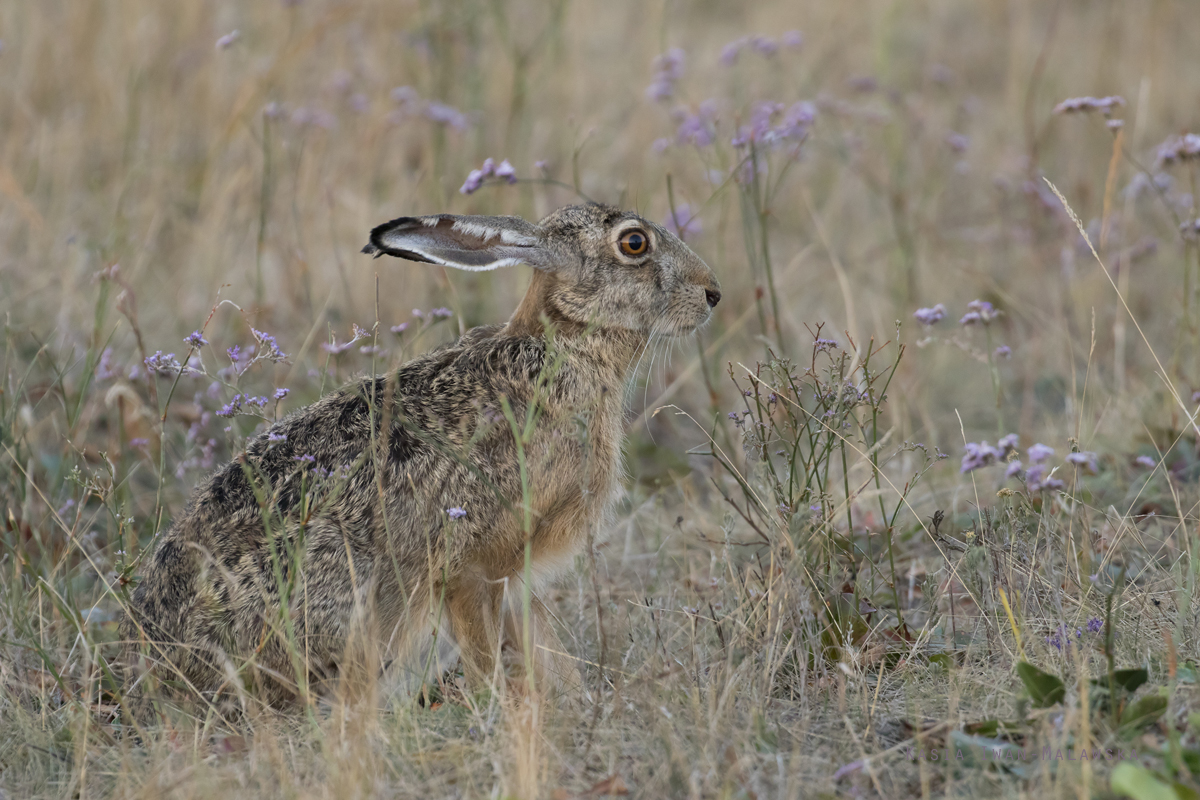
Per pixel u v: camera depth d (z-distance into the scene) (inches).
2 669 314.3
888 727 279.6
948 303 571.5
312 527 315.9
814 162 665.0
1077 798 232.7
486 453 330.3
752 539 398.9
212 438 439.8
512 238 358.6
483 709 301.1
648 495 450.9
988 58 824.3
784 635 311.0
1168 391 430.9
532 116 660.7
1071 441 363.9
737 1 920.9
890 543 333.1
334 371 438.6
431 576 319.6
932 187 637.9
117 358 484.1
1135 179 518.3
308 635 312.8
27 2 694.5
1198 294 459.5
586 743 277.9
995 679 293.0
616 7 890.1
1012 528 329.1
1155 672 287.4
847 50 797.9
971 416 492.1
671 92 571.8
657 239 374.9
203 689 313.4
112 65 657.6
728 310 526.3
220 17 721.0
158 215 546.6
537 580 347.9
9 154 578.2
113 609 368.8
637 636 334.6
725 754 263.6
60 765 284.0
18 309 495.8
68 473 393.1
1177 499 352.2
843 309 570.6
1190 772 236.1
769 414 345.7
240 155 589.9
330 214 515.2
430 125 595.5
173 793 259.3
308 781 265.0
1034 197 571.5
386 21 677.9
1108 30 796.0
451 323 495.8
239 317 500.4
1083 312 523.2
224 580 314.3
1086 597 315.9
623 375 370.9
